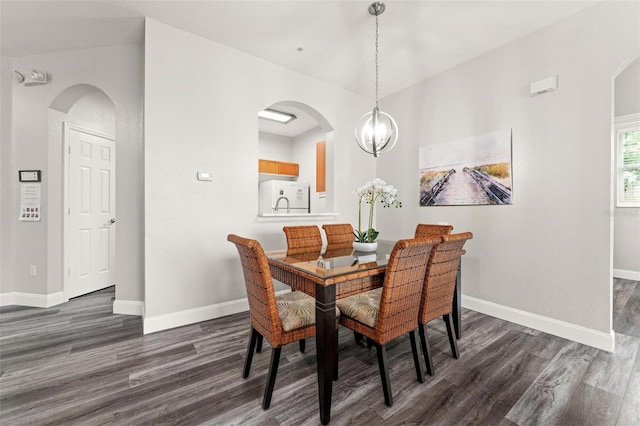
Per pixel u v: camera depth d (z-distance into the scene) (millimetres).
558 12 2250
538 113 2471
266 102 3062
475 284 2928
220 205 2787
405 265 1547
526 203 2549
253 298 1638
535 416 1446
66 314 2807
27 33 2613
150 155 2408
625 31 2020
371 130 2305
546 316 2434
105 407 1499
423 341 1796
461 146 3037
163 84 2463
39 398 1567
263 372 1832
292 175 5820
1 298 3033
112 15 2350
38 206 3039
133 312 2807
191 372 1821
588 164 2203
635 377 1766
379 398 1587
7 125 3018
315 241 2607
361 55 2941
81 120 3400
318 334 1441
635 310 2900
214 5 2227
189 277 2609
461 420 1420
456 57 2939
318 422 1407
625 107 4113
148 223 2406
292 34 2604
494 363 1938
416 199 3520
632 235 4086
